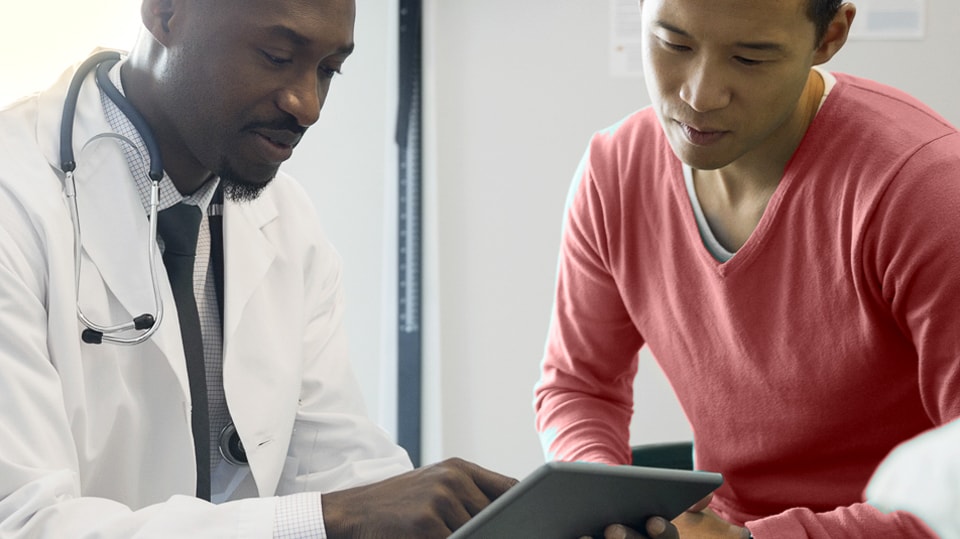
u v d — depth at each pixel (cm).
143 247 128
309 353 147
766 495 145
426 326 279
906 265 119
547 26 274
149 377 126
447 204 279
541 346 282
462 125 277
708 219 141
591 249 156
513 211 279
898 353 129
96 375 123
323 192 274
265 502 109
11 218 118
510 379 283
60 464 111
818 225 128
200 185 133
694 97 117
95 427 122
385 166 273
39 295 118
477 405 283
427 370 280
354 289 276
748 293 136
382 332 277
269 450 134
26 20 201
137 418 125
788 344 135
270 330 140
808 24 115
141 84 127
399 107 272
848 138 126
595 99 276
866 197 122
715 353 143
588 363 161
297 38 116
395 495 109
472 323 282
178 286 130
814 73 132
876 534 120
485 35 275
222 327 139
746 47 113
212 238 139
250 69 117
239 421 132
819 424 136
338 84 272
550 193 279
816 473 140
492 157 278
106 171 128
